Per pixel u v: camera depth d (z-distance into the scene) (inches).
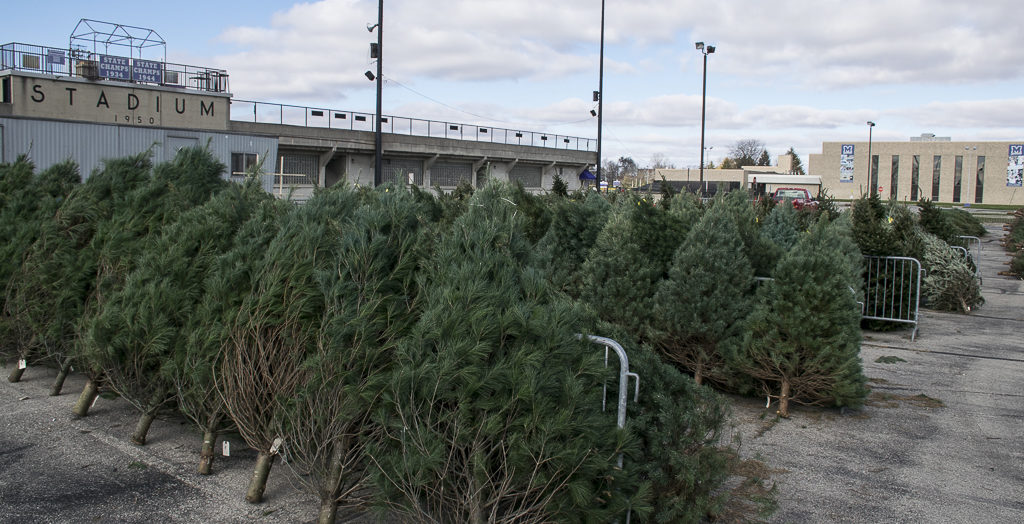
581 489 147.7
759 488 211.8
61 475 203.2
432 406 153.6
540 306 163.8
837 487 215.2
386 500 158.7
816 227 298.8
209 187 300.5
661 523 166.6
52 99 1136.2
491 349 156.0
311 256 189.0
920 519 195.5
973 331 470.3
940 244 580.1
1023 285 725.9
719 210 313.6
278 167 1339.8
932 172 3284.9
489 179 221.3
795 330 273.6
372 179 1482.5
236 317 193.5
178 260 223.5
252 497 189.0
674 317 296.8
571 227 393.7
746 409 292.0
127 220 267.4
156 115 1234.0
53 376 303.7
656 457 169.8
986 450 249.8
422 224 193.5
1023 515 199.3
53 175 331.6
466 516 155.6
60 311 264.1
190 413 208.8
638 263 314.0
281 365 183.3
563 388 153.3
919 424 276.5
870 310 466.6
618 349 162.7
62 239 278.5
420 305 176.2
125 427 243.6
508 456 150.8
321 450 174.4
